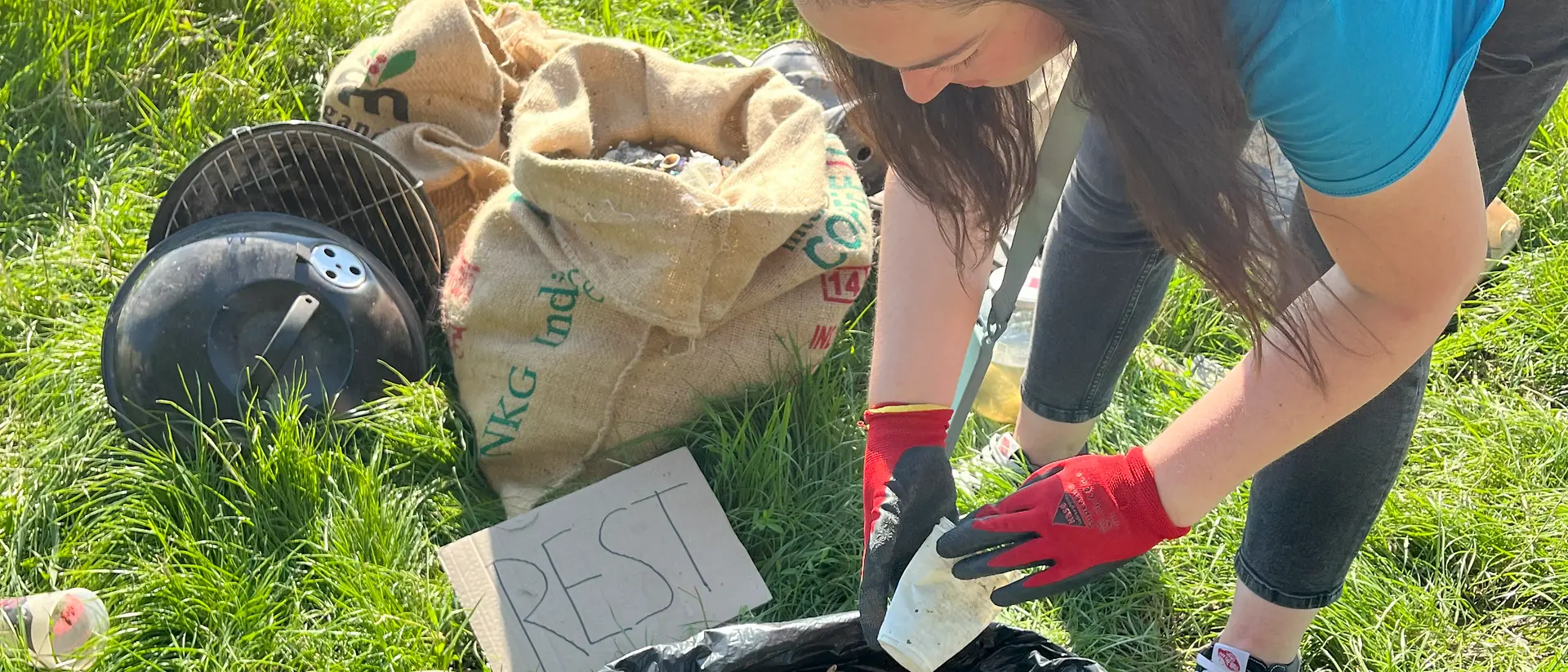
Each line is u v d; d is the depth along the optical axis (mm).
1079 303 1894
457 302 2346
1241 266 980
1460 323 2723
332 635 1974
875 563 1372
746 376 2297
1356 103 910
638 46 2643
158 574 2010
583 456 2270
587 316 2229
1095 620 2100
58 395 2289
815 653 1694
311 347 2238
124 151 2855
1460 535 2242
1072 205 1793
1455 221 1019
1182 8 862
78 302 2533
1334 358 1129
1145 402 2504
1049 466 1315
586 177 2107
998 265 2508
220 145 2309
